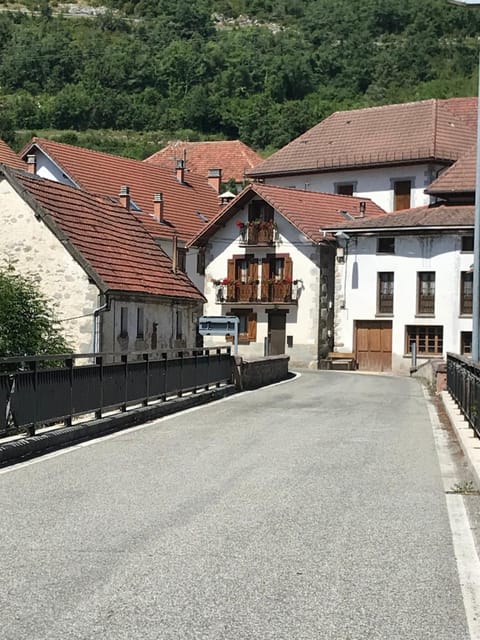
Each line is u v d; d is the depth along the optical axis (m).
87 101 106.94
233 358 28.09
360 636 5.64
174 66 112.88
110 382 17.20
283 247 48.56
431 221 45.03
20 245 26.23
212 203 58.72
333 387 30.91
